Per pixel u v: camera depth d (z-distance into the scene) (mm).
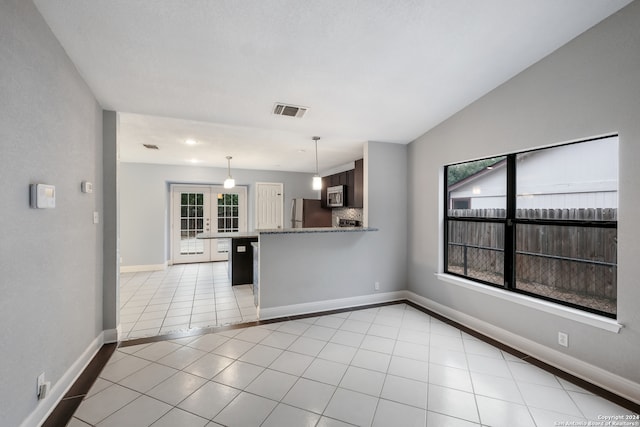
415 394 1940
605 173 2105
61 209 1877
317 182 4020
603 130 1947
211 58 2107
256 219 6832
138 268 5848
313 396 1918
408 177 4012
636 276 1819
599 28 1955
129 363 2326
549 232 2469
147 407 1797
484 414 1746
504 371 2213
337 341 2736
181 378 2117
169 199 6570
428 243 3631
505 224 2771
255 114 2998
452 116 3209
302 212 6527
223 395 1922
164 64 2143
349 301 3740
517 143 2516
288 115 3043
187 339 2777
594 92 1993
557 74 2211
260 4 1669
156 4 1635
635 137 1802
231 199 7043
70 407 1793
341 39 1980
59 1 1566
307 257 3523
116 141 2764
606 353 1962
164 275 5523
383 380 2102
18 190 1429
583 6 1809
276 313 3373
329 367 2277
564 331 2211
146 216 5891
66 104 1946
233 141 3982
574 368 2141
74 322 2074
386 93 2695
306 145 4195
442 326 3090
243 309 3627
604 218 2115
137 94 2502
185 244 6715
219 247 6965
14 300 1400
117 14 1687
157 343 2691
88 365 2289
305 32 1900
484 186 3018
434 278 3543
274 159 5391
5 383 1336
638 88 1784
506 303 2662
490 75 2496
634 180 1819
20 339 1449
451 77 2494
